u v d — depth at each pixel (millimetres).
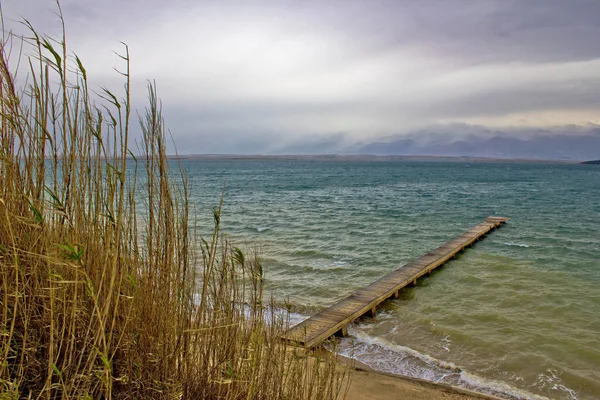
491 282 12102
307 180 68062
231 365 2951
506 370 7004
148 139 2756
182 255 2969
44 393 2258
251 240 17047
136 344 2582
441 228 21609
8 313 2260
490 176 88500
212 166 154000
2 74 2178
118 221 2182
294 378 3611
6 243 2277
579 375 6805
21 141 2344
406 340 8172
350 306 9305
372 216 25562
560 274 12883
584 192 47469
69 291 2383
